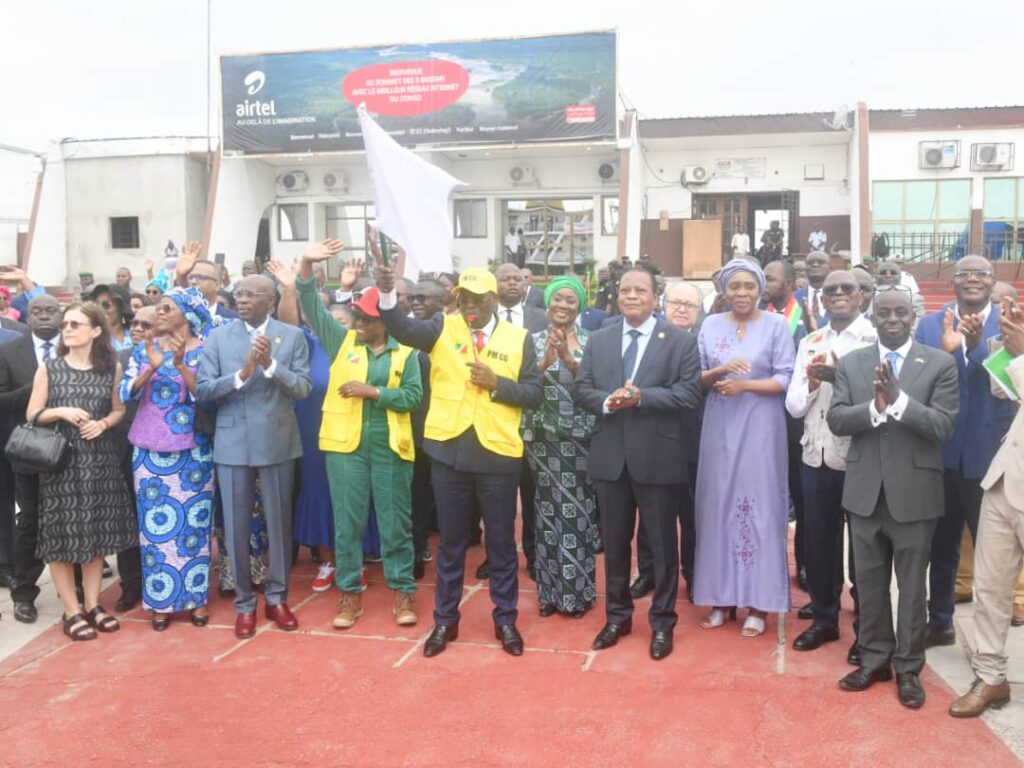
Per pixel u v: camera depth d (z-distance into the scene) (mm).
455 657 4676
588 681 4359
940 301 16406
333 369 5152
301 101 19812
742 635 4922
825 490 4641
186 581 5164
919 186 18688
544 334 5258
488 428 4629
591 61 18609
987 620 4000
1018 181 18375
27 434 4891
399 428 5090
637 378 4570
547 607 5273
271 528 5105
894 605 5441
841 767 3564
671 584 4672
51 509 4980
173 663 4688
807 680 4344
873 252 18047
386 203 4570
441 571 4797
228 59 19969
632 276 4660
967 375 4539
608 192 20094
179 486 5148
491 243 20641
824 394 4652
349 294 6461
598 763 3627
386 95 19484
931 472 4098
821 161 19703
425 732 3896
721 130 18891
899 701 4094
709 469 4949
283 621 5125
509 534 4766
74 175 21609
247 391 5035
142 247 21406
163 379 5133
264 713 4105
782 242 18594
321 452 5773
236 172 20359
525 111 18938
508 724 3951
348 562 5117
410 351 5145
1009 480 3877
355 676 4469
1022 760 3605
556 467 5191
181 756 3746
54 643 5008
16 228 24375
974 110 18422
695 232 19984
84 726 4016
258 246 21578
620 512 4711
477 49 19047
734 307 4898
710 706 4082
